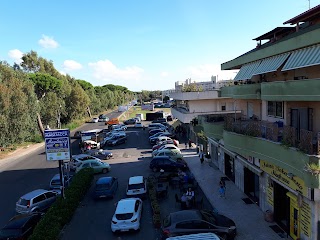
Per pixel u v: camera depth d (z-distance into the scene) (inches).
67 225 725.3
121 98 6171.3
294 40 534.9
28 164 1485.0
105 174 1205.7
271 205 663.8
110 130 2503.7
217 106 1753.2
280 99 569.0
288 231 596.4
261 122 664.4
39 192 833.5
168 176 1016.2
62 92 2544.3
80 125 3137.3
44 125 2434.8
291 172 496.1
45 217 653.9
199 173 1103.0
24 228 626.5
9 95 1664.6
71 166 1261.1
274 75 748.0
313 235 496.7
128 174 1182.3
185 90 1904.5
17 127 1761.8
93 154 1510.8
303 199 522.3
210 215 619.5
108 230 689.0
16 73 1968.5
